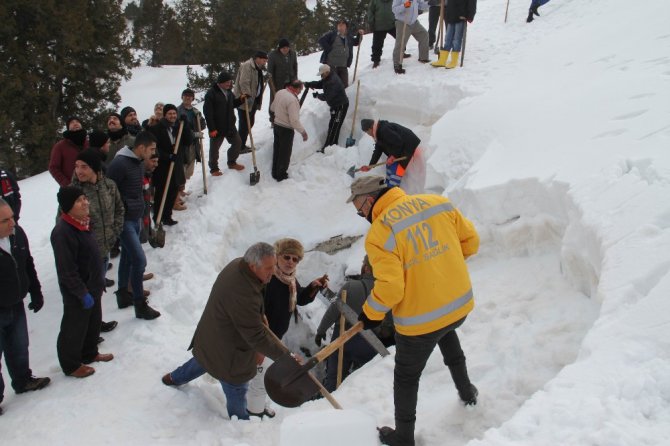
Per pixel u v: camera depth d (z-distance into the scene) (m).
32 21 18.25
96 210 4.98
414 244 2.87
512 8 12.73
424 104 8.82
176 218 7.70
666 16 8.34
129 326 5.40
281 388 3.24
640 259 3.15
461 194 5.73
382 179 3.03
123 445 3.75
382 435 3.25
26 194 10.55
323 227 8.35
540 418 2.30
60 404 4.19
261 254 3.57
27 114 18.11
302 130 8.44
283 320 4.45
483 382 3.66
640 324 2.64
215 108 8.28
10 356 4.29
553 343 3.65
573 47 8.71
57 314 5.81
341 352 4.91
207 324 3.87
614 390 2.32
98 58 20.00
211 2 20.12
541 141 5.67
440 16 10.01
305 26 27.98
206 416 4.13
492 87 8.12
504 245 5.02
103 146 5.81
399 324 2.99
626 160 4.33
